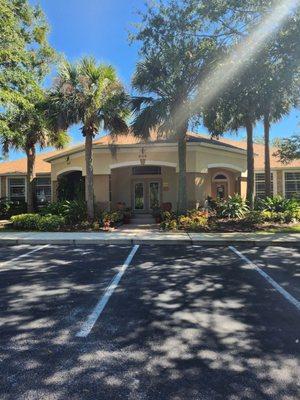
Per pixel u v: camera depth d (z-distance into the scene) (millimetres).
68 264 10258
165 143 21641
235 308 6457
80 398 3723
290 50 12242
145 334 5312
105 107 17969
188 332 5387
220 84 14219
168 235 15609
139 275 8891
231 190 25500
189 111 17438
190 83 17203
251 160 21219
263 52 12562
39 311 6289
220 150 23047
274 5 11711
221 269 9523
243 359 4551
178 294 7289
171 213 19531
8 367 4348
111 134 19094
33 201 26172
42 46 20625
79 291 7496
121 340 5102
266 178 23953
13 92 16391
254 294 7273
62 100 17688
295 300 6883
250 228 17609
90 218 18969
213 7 12648
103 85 17938
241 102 14578
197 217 18453
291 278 8516
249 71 12969
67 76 17969
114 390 3867
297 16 11570
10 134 17625
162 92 18047
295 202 22391
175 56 14172
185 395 3777
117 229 18422
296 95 14344
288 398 3725
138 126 17891
